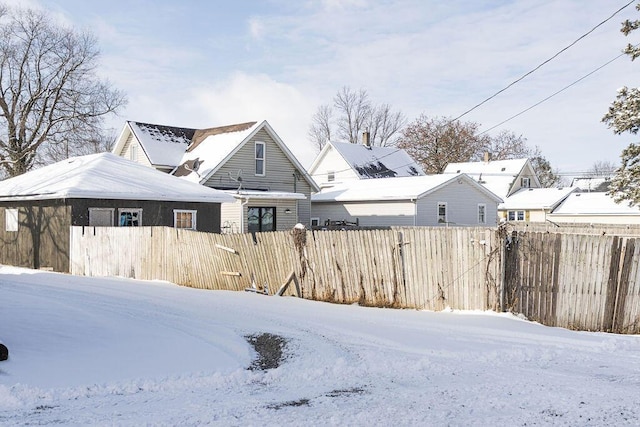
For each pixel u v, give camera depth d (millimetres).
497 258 11805
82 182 21781
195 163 31750
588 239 11211
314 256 14297
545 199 52906
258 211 31109
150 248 18281
